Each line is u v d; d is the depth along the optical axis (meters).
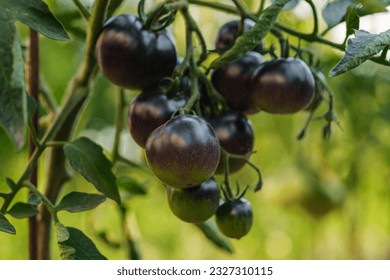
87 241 0.84
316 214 1.57
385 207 1.85
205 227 1.02
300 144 1.54
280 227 1.93
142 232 1.83
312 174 1.55
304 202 1.56
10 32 0.75
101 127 1.35
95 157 0.87
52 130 0.89
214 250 2.03
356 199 1.63
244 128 0.88
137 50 0.85
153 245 1.92
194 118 0.81
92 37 0.88
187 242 2.02
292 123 1.54
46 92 1.02
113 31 0.86
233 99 0.89
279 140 1.59
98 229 1.13
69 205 0.85
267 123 1.56
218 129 0.88
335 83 1.40
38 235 0.97
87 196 0.86
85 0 1.04
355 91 1.41
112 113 1.36
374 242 2.18
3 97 0.72
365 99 1.42
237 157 0.88
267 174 1.65
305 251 1.96
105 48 0.86
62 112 0.91
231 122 0.88
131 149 1.26
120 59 0.86
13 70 0.73
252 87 0.87
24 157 1.46
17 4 0.77
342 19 0.90
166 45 0.86
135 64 0.86
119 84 0.87
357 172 1.54
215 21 1.35
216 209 0.86
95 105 1.35
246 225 0.88
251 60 0.89
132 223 1.11
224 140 0.88
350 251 1.73
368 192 1.78
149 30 0.87
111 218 1.49
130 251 1.10
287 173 1.57
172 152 0.79
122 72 0.86
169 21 0.87
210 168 0.80
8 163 1.48
